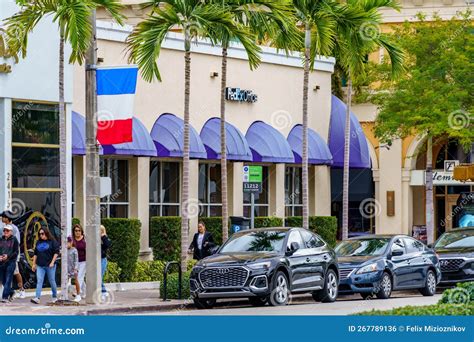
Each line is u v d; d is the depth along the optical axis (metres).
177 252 56.38
